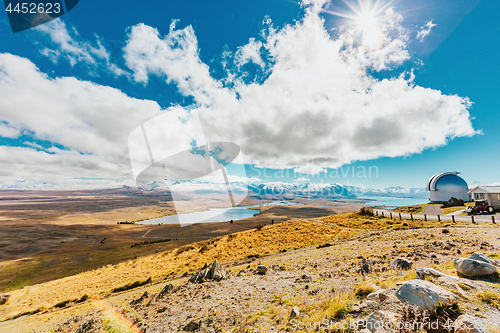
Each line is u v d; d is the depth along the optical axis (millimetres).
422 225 26609
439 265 7867
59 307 17188
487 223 22703
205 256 27922
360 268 9742
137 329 7609
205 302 8969
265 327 5840
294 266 13711
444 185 53156
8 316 17266
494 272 5746
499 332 3564
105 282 24609
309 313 5914
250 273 13016
